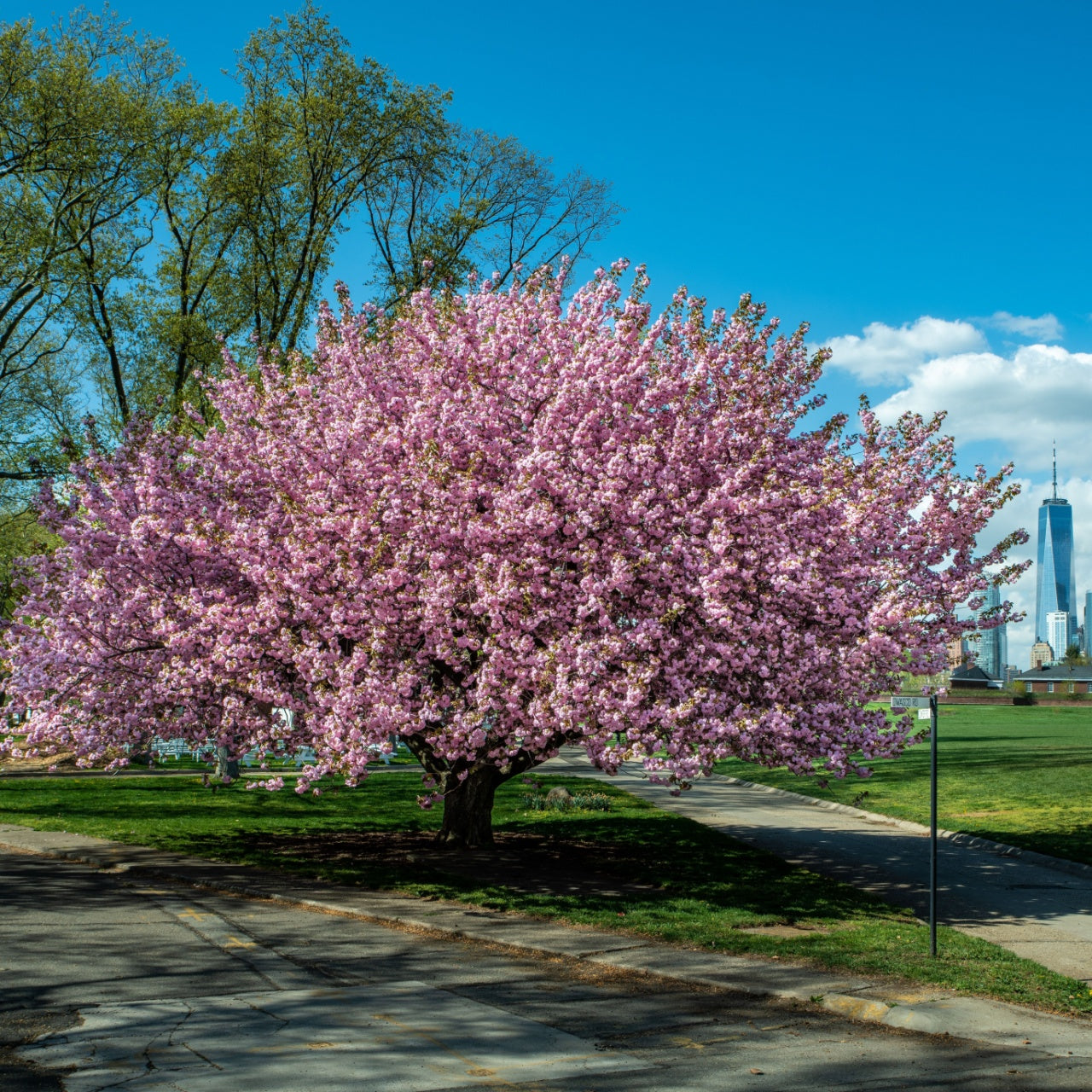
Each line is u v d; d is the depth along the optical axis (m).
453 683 13.88
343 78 29.12
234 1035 7.11
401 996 8.28
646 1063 6.88
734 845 18.16
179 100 29.34
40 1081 6.07
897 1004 8.30
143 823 19.55
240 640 13.31
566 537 13.21
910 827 21.80
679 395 13.81
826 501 12.83
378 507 13.47
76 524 15.12
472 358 14.38
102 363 31.55
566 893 12.97
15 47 26.56
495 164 32.81
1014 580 14.94
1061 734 48.25
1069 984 9.21
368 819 21.28
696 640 12.62
